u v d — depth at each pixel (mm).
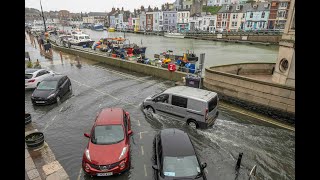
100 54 31703
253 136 11258
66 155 9727
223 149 10180
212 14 87000
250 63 20938
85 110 14477
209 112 11609
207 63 36156
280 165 9133
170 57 29984
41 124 12562
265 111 13875
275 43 66125
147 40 73188
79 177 8383
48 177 8312
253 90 14430
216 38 73688
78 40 45125
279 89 13203
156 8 106125
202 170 7625
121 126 9648
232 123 12672
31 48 42375
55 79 16422
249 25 76875
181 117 12445
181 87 13633
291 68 14797
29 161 9156
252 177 8438
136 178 8328
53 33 71188
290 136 11320
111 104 15484
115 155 8398
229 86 15773
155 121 12883
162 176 7453
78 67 27141
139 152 9945
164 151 8102
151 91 18281
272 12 71938
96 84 20266
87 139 11078
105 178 8336
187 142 8617
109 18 132250
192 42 69500
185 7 100500
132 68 25406
